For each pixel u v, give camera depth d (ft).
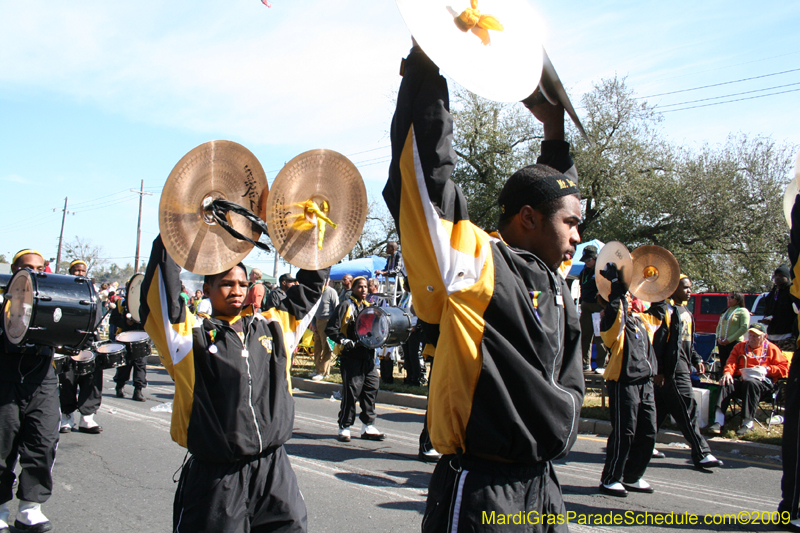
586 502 16.55
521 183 6.13
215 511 7.93
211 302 8.83
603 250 18.17
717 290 87.45
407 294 40.47
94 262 222.07
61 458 20.79
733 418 27.45
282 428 8.50
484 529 5.31
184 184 7.88
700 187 86.48
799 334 13.78
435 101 5.53
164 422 27.17
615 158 86.94
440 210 5.47
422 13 5.18
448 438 5.55
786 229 85.87
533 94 7.16
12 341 13.47
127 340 25.98
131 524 14.74
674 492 17.67
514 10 5.97
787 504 14.38
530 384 5.39
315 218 8.94
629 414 17.07
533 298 5.65
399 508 15.92
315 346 40.86
